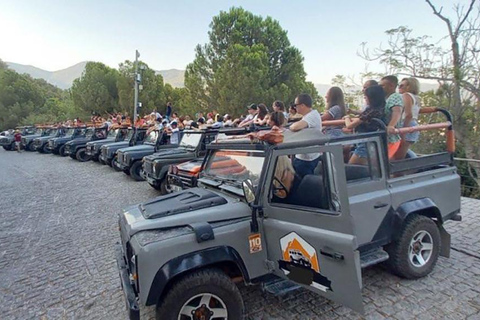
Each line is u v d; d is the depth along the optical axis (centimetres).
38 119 4062
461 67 896
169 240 231
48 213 689
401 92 408
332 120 410
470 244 426
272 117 406
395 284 329
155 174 741
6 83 4356
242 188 276
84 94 3531
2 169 1395
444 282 331
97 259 442
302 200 239
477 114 895
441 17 918
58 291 360
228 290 241
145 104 3331
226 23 2327
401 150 381
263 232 258
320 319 278
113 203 747
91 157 1458
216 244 242
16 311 323
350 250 192
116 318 303
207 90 2375
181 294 227
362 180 305
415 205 326
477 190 877
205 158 382
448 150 389
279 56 2402
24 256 465
